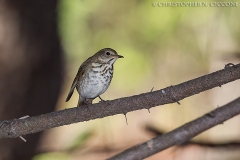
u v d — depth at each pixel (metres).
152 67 13.16
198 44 12.90
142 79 13.16
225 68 7.46
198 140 11.13
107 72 9.74
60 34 11.74
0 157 10.41
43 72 10.65
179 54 13.02
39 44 10.52
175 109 13.35
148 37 12.92
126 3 13.09
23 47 10.38
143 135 13.44
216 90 13.58
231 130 12.77
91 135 10.16
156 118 13.53
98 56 9.77
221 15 12.60
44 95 10.71
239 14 12.64
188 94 7.54
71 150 9.92
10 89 10.36
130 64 13.02
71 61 13.30
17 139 10.50
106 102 7.68
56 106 11.16
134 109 7.66
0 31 10.24
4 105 10.35
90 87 9.73
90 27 13.04
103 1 13.09
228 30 12.70
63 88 12.47
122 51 13.01
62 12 12.20
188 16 12.57
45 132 10.96
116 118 13.79
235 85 13.75
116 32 13.12
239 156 12.01
